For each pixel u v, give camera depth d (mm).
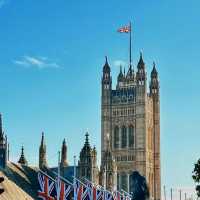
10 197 122875
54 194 129625
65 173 172875
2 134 138375
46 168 158250
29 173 145875
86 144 181125
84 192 141500
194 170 98062
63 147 179375
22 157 175250
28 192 136000
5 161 136875
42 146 177750
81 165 179000
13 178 136500
